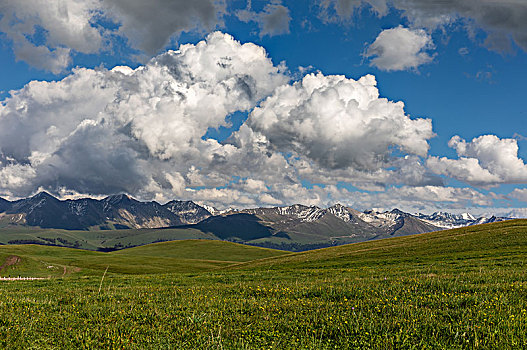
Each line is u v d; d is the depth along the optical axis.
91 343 10.91
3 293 22.72
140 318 13.86
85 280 35.00
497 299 13.88
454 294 15.65
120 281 33.41
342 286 19.67
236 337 11.31
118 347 10.55
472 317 11.72
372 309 13.60
